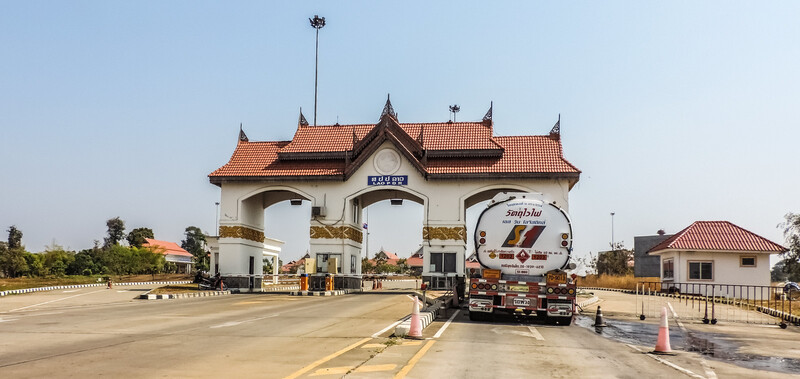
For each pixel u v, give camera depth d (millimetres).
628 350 14094
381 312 22000
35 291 37125
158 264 78875
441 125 41688
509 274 20453
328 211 40406
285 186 41031
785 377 11336
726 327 21500
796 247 41031
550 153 39000
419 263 108000
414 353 12219
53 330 15258
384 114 40719
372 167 40219
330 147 41562
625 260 75250
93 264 77438
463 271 38562
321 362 10797
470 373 10219
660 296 38562
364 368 10281
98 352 11562
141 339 13578
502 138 40750
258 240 44281
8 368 9734
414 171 39719
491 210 20719
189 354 11453
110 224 103688
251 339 13898
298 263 98188
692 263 40312
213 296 34375
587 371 10844
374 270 99188
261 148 43281
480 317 20844
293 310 22844
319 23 49594
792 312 27297
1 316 19391
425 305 23516
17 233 89062
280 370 9914
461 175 38375
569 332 17828
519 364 11344
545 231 20391
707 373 11281
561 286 19969
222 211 41188
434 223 39031
